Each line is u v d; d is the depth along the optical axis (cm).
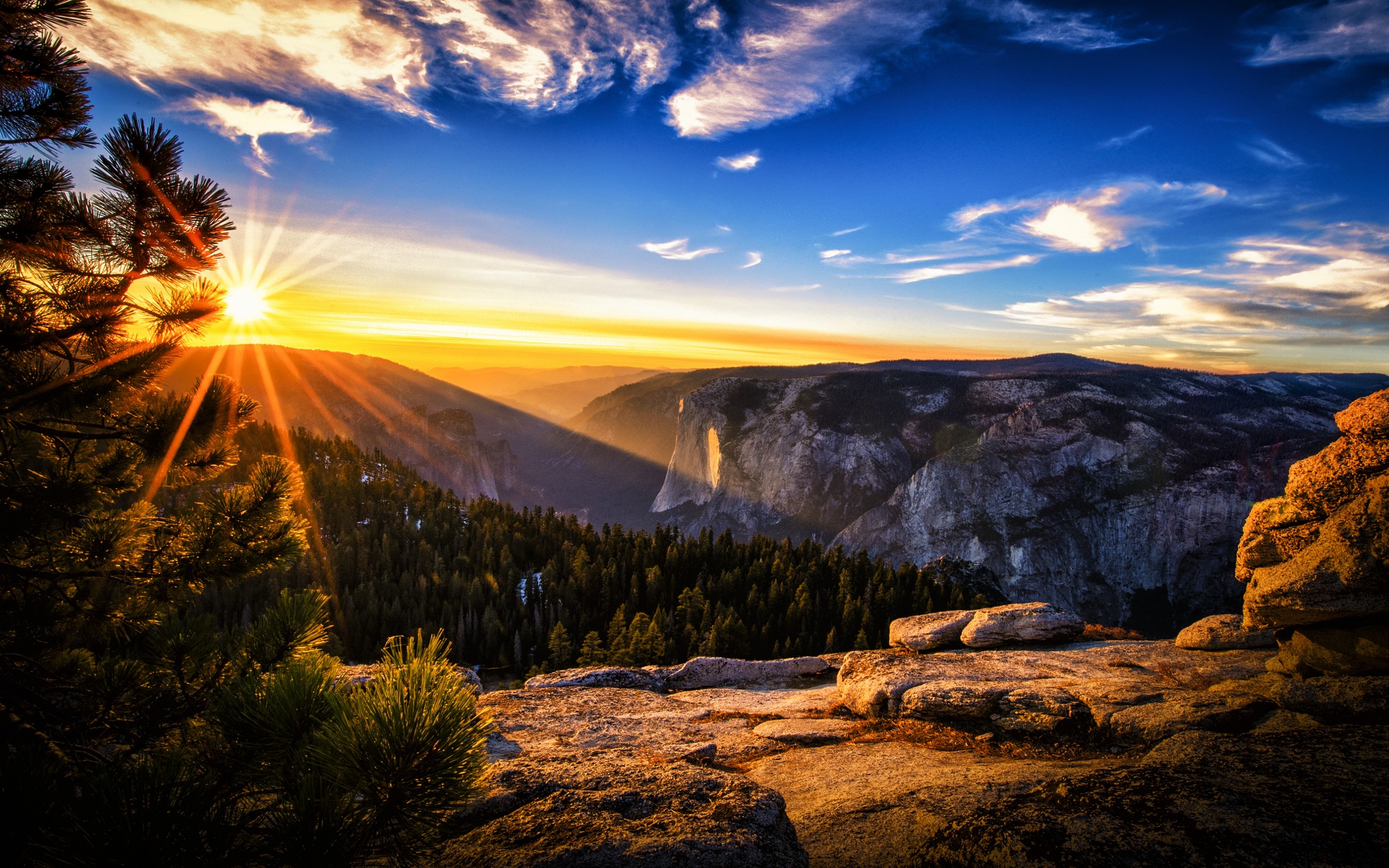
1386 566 1026
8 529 531
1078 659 1767
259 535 635
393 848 335
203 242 546
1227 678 1448
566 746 1439
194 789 310
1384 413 1066
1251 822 568
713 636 7775
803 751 1422
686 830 674
